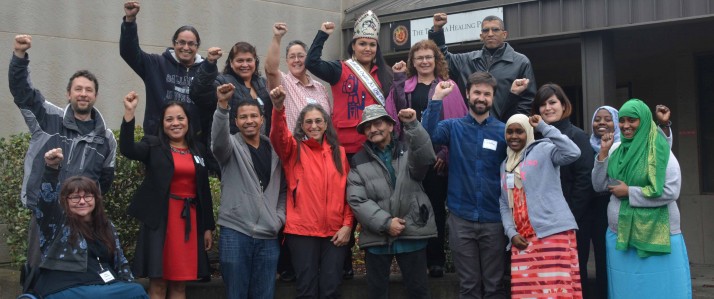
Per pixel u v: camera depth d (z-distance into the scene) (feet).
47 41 28.25
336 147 20.01
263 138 19.95
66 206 17.33
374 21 21.65
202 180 19.39
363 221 19.22
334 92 21.45
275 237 19.35
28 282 17.40
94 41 29.35
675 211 18.37
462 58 22.68
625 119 18.57
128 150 18.49
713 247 32.01
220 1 32.55
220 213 19.16
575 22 28.35
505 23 30.01
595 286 21.15
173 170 18.85
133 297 17.58
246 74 21.20
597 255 20.53
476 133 19.75
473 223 19.51
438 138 19.71
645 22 26.76
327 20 36.14
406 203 19.38
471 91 19.57
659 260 18.11
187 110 19.61
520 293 18.67
